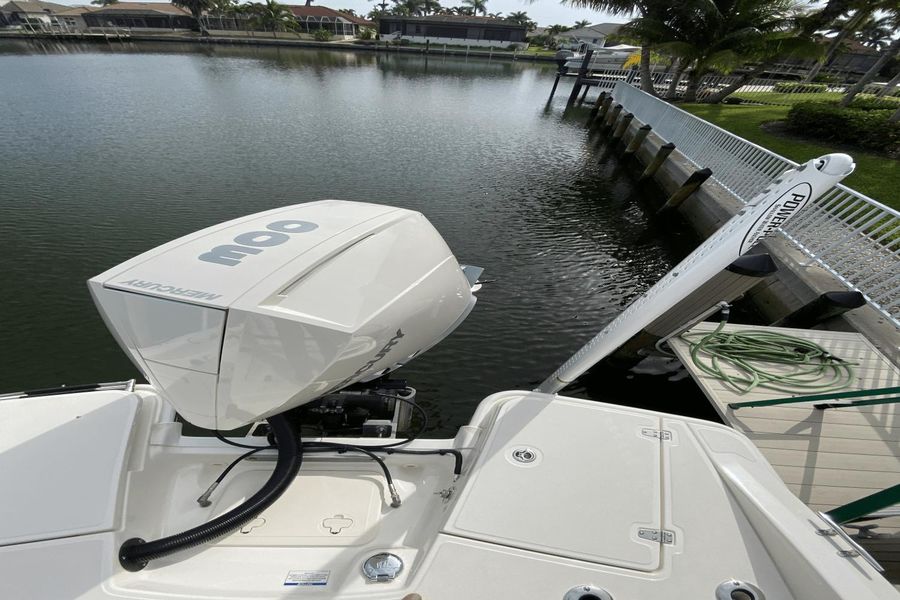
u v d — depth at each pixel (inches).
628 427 62.2
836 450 101.8
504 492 52.3
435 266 77.4
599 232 278.7
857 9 568.1
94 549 44.3
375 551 52.0
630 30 594.6
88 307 169.9
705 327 141.8
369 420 78.4
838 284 161.9
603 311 192.9
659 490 53.1
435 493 60.4
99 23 2063.2
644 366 154.3
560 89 1003.9
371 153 410.9
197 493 58.7
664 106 419.8
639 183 381.7
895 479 95.8
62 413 58.9
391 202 301.3
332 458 64.2
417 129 518.9
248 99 627.8
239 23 2021.4
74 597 41.0
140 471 55.1
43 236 221.3
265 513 56.5
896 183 269.3
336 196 304.3
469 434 65.6
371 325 61.2
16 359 144.1
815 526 48.1
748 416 110.1
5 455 52.0
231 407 55.3
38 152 347.6
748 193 249.9
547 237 265.6
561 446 58.7
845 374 123.3
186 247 62.4
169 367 54.4
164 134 422.3
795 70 1015.0
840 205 167.9
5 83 642.2
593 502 51.4
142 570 47.6
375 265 67.0
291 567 50.3
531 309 191.3
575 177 394.0
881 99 525.7
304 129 478.9
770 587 43.8
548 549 46.4
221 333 52.2
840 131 373.4
